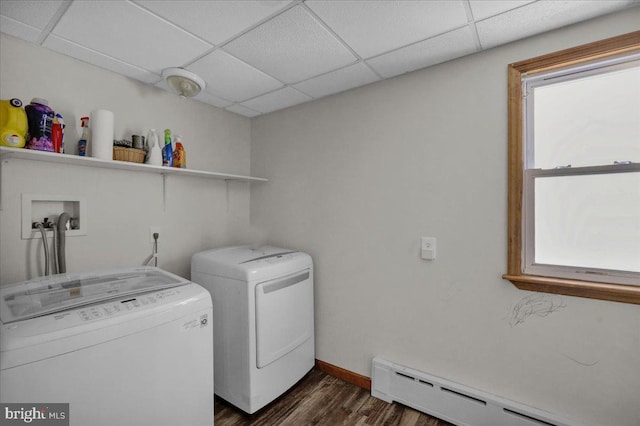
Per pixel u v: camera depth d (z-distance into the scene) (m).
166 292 1.31
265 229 2.64
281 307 1.91
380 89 1.99
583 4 1.25
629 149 1.35
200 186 2.34
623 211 1.37
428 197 1.81
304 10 1.29
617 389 1.33
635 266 1.35
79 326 0.99
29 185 1.50
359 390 2.03
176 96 2.17
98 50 1.59
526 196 1.55
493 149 1.61
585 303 1.39
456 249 1.72
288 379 1.97
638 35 1.26
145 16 1.31
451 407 1.70
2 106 1.31
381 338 2.01
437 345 1.79
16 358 0.87
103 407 1.03
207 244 2.39
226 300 1.83
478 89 1.64
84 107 1.70
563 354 1.44
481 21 1.37
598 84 1.41
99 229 1.76
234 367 1.80
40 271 1.55
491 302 1.62
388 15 1.32
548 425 1.44
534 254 1.55
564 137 1.49
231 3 1.24
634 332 1.29
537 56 1.47
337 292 2.20
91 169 1.73
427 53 1.65
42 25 1.37
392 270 1.95
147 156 1.86
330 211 2.24
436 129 1.78
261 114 2.65
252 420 1.74
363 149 2.07
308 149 2.36
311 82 2.00
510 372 1.57
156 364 1.18
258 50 1.61
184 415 1.27
